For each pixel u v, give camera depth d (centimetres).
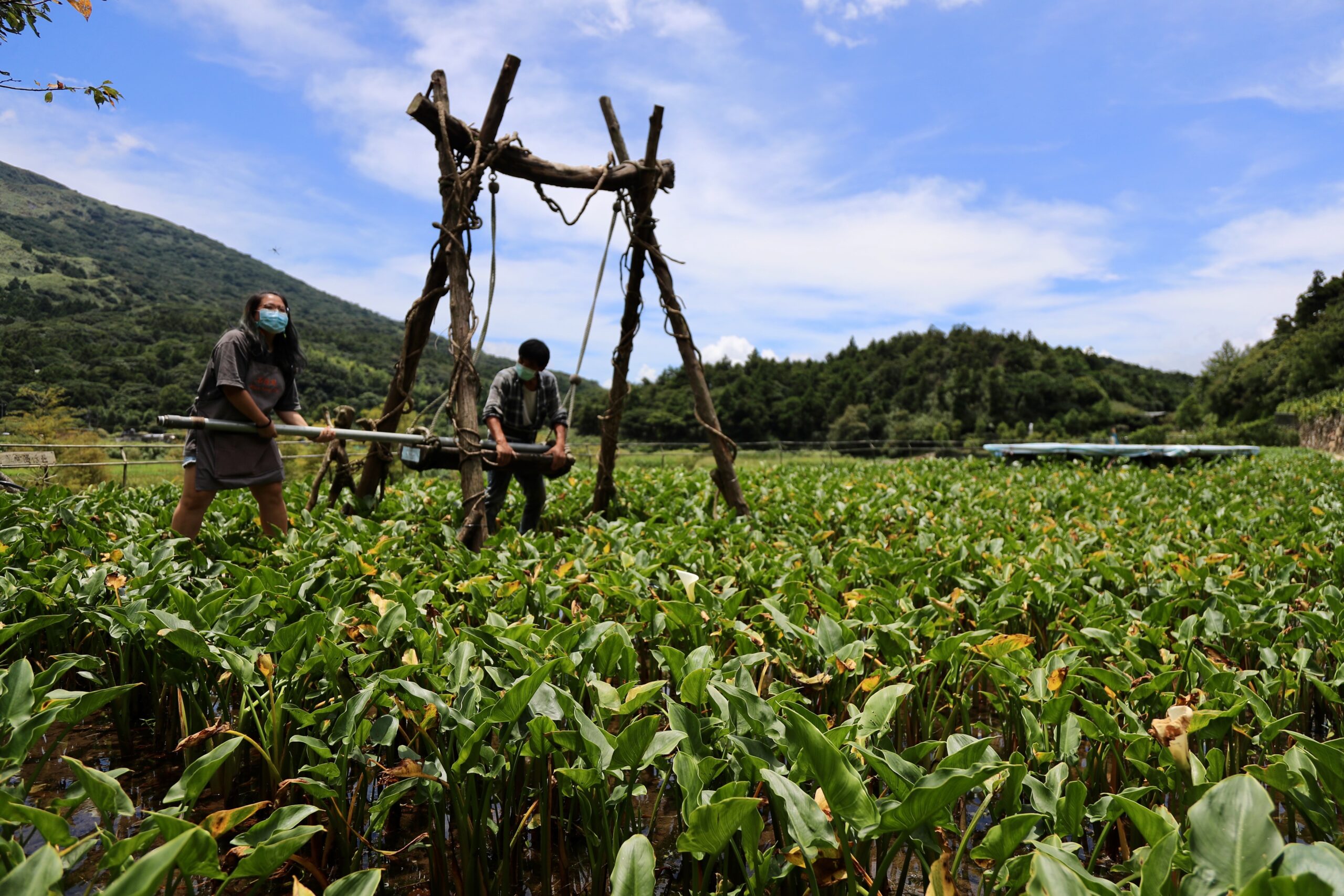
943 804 142
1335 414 3384
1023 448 1573
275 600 271
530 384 548
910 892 194
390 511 557
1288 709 275
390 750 240
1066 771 179
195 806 229
